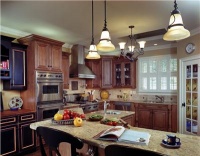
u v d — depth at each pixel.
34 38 3.50
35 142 3.46
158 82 5.48
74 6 2.59
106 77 5.85
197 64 3.73
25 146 3.28
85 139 1.46
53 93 3.86
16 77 3.43
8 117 3.03
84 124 2.02
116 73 6.01
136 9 2.72
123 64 5.83
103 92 6.19
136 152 0.93
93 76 5.41
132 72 5.73
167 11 2.80
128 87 5.79
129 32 3.97
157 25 3.49
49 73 3.78
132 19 3.15
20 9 2.68
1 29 3.50
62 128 1.83
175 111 4.63
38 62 3.57
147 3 2.52
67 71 4.75
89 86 5.77
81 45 5.32
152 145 1.34
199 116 3.67
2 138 2.94
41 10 2.72
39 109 3.52
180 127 4.32
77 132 1.67
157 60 5.51
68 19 3.12
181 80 4.30
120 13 2.88
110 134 1.46
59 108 3.92
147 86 5.69
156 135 1.62
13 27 3.56
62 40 4.72
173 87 5.20
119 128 1.66
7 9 2.67
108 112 3.27
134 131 1.65
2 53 3.36
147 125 5.06
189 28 3.69
